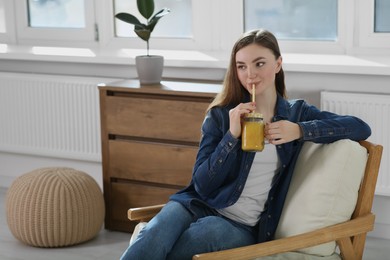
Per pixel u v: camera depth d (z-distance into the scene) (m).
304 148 2.66
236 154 2.56
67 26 4.84
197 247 2.48
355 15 4.09
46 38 4.88
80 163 4.61
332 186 2.51
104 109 3.91
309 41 4.22
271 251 2.38
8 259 3.69
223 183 2.67
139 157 3.89
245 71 2.57
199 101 3.71
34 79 4.51
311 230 2.52
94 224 3.85
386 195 3.78
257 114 2.48
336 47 4.16
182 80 4.08
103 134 3.95
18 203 3.77
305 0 4.21
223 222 2.56
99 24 4.69
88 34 4.74
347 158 2.50
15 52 4.55
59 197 3.74
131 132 3.88
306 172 2.59
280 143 2.52
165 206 2.65
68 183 3.77
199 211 2.65
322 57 4.05
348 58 3.99
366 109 3.72
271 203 2.65
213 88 3.75
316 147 2.61
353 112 3.75
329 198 2.51
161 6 4.53
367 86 3.79
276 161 2.64
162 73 4.12
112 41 4.68
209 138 2.66
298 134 2.55
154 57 3.88
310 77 3.90
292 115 2.70
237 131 2.51
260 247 2.37
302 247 2.43
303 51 4.24
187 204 2.63
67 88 4.44
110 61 4.29
